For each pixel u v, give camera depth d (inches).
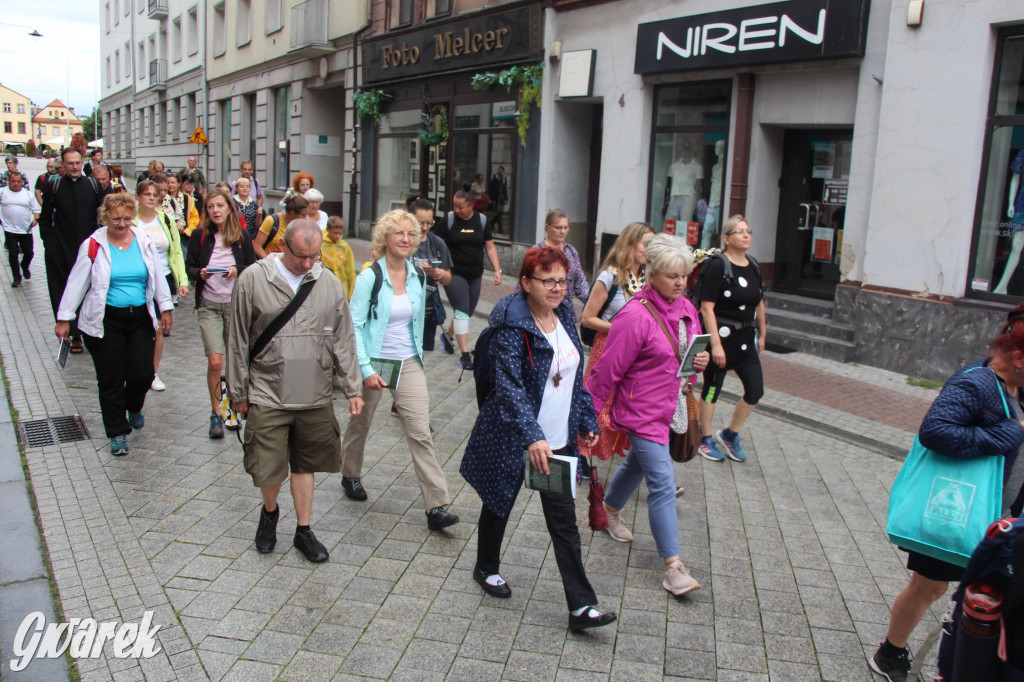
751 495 213.2
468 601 154.0
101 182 360.5
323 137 897.5
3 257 609.9
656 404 158.6
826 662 138.8
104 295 213.5
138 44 1599.4
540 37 518.6
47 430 238.8
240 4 1027.9
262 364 161.0
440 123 633.6
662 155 459.8
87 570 159.8
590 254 553.9
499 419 145.6
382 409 274.5
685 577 157.6
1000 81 313.3
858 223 361.7
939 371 330.0
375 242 186.2
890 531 122.4
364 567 165.5
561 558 143.6
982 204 319.6
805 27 365.1
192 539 174.4
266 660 133.5
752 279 226.4
